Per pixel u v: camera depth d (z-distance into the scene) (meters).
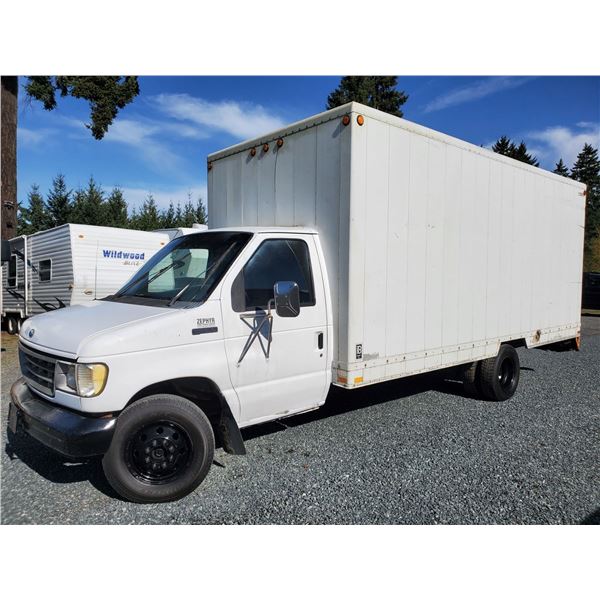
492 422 5.61
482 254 6.01
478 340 6.04
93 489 3.85
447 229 5.46
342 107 4.38
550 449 4.80
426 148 5.12
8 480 4.00
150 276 4.50
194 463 3.66
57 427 3.33
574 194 7.83
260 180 5.26
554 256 7.42
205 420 3.73
